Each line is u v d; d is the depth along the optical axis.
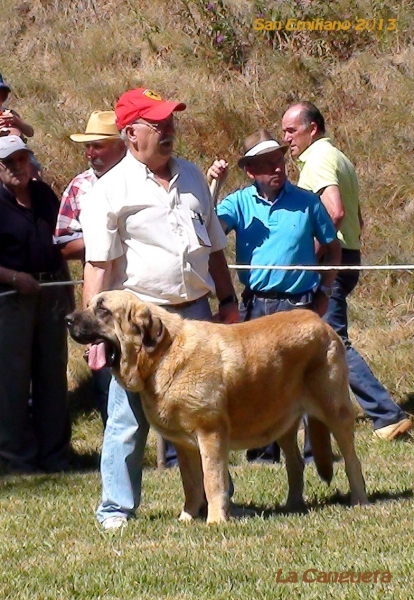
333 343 8.55
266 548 7.07
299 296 10.29
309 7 19.58
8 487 10.61
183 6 20.03
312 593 6.01
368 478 10.09
